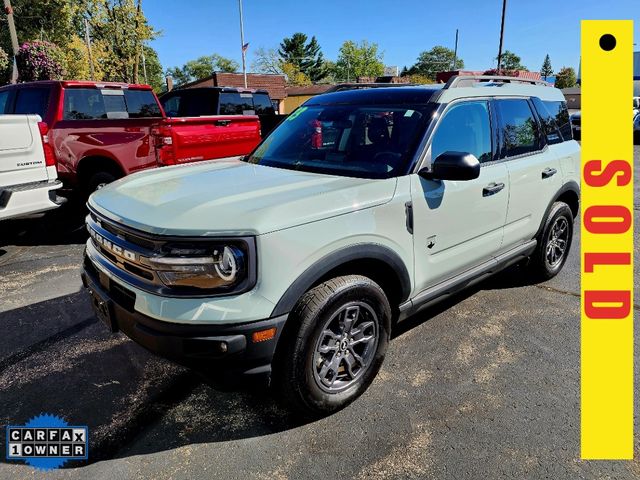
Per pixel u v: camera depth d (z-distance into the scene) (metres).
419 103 3.12
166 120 5.63
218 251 2.08
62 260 5.21
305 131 3.51
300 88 44.50
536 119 3.98
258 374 2.24
